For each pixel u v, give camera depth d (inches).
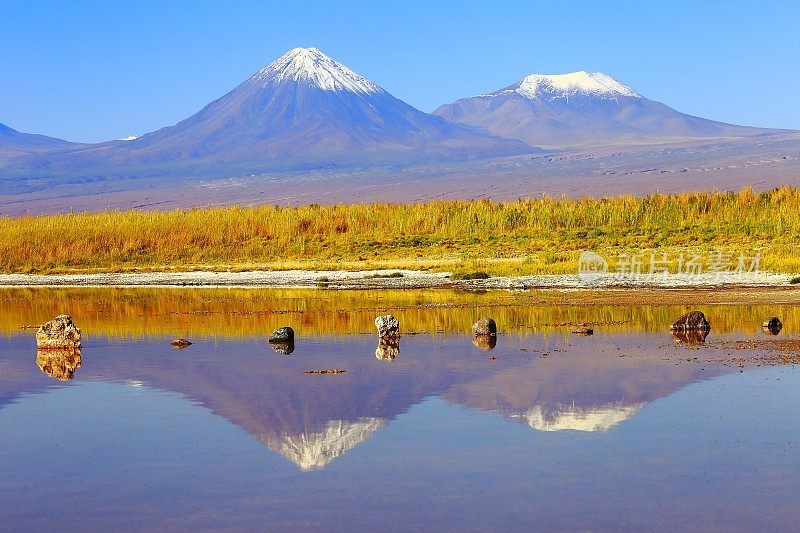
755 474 614.2
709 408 790.5
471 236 2994.6
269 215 3277.6
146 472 634.8
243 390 898.7
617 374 951.6
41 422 778.2
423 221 3181.6
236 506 568.4
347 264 2532.0
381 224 3176.7
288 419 776.3
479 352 1120.2
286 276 2348.7
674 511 550.9
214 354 1136.2
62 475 632.4
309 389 898.1
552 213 3193.9
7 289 2285.9
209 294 1994.3
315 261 2709.2
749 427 725.9
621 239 2829.7
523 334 1273.4
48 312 1689.2
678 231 2928.2
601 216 3122.5
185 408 824.3
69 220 3275.1
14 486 610.5
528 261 2372.0
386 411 799.7
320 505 568.1
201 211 3427.7
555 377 941.8
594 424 744.3
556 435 714.2
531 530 526.6
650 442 689.6
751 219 2977.4
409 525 535.5
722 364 999.0
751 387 872.9
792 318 1398.9
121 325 1455.5
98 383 950.4
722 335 1229.7
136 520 548.4
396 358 1083.3
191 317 1546.5
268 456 668.7
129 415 799.7
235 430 743.1
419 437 713.6
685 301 1638.8
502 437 709.9
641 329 1305.4
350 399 850.1
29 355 1159.6
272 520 545.0
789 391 852.0
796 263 2096.5
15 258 2893.7
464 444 692.1
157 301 1859.0
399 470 633.0
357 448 685.9
